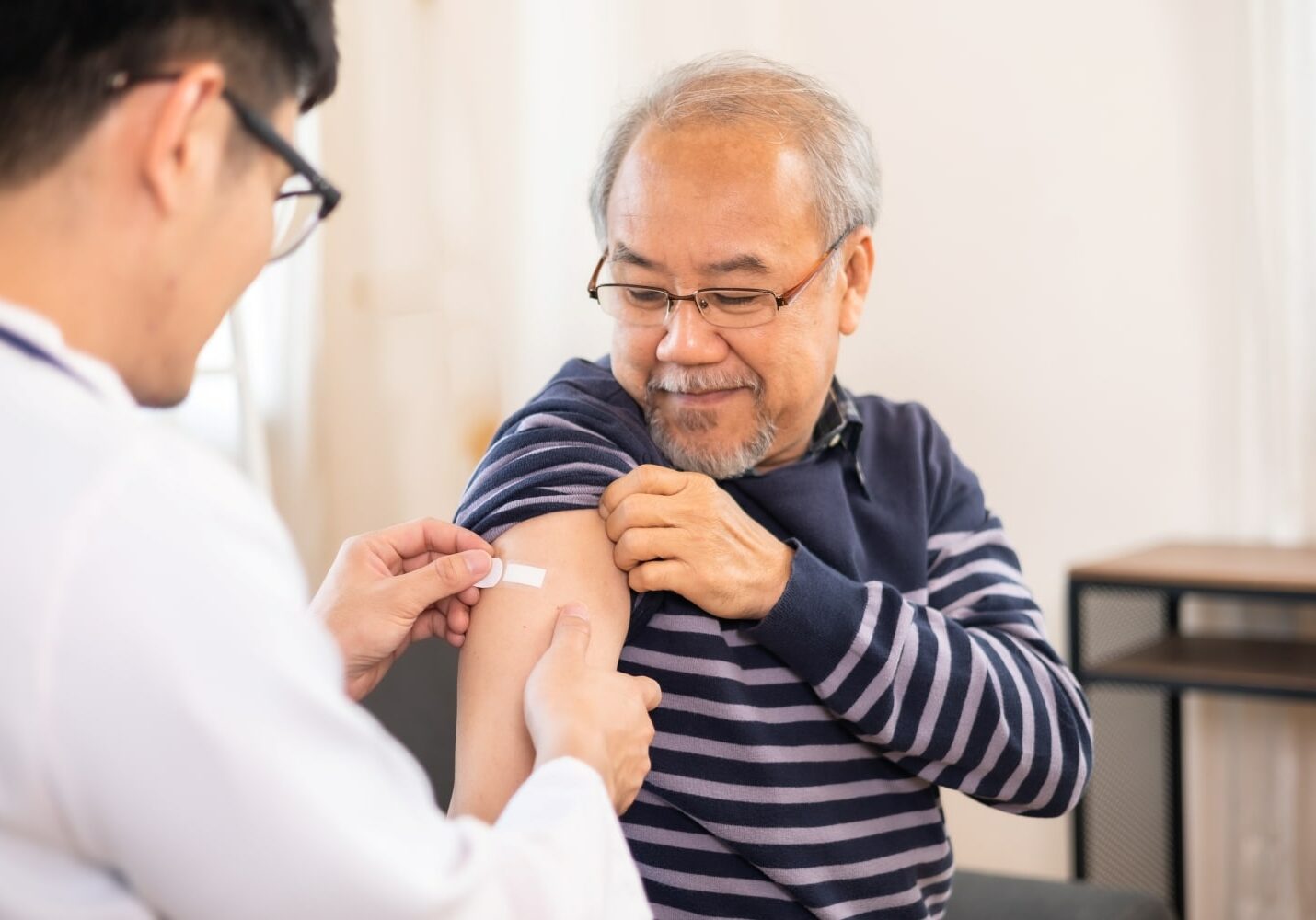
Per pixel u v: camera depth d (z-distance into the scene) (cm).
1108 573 203
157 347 81
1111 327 252
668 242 111
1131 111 249
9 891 75
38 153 77
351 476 200
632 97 119
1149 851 236
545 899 82
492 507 110
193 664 74
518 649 104
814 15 275
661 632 112
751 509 120
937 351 266
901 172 268
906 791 118
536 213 230
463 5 215
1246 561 212
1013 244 259
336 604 106
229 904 75
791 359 114
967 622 125
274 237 87
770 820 111
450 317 214
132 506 75
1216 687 197
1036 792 118
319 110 194
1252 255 238
